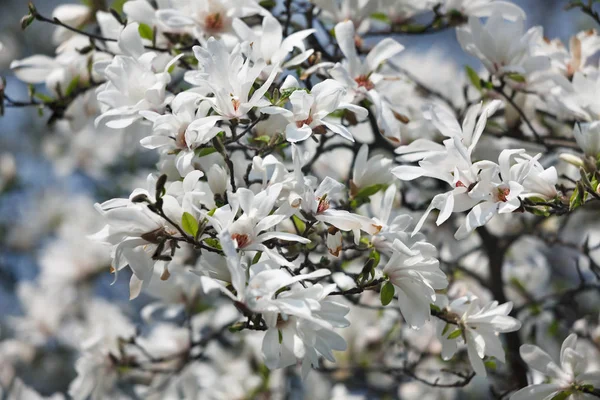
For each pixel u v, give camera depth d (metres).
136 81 2.43
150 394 2.91
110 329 2.89
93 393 2.82
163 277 2.41
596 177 2.42
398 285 2.38
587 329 2.75
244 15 2.55
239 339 3.01
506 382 2.79
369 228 2.36
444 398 2.98
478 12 2.70
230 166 2.37
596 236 3.21
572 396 2.43
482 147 2.72
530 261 3.03
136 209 2.33
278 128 2.47
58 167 4.22
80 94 2.74
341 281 2.64
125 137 2.65
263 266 2.29
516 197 2.34
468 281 2.96
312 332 2.32
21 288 3.69
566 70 2.64
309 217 2.35
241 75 2.35
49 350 3.71
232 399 2.91
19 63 2.72
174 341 2.90
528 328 2.92
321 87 2.37
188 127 2.35
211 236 2.35
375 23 2.84
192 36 2.62
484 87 2.64
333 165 2.78
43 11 4.85
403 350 2.84
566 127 2.82
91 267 3.69
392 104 2.56
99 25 2.77
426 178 2.84
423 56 3.23
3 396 3.46
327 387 3.06
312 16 2.68
